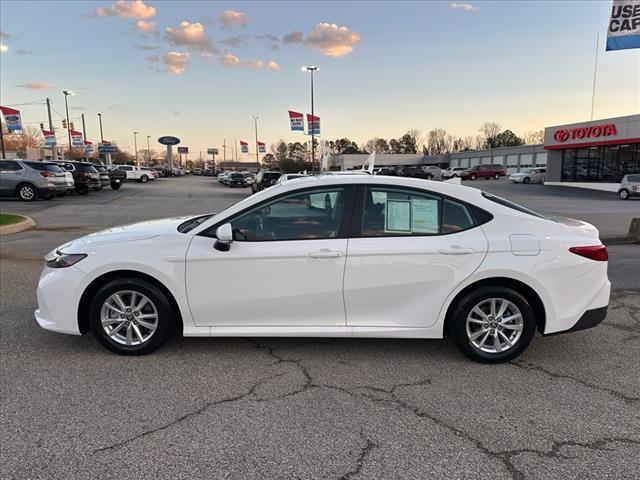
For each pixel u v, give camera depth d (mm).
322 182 3996
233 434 2977
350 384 3654
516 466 2680
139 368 3893
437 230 3934
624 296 6207
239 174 44875
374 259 3859
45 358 4078
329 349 4312
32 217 15453
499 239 3881
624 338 4668
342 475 2594
